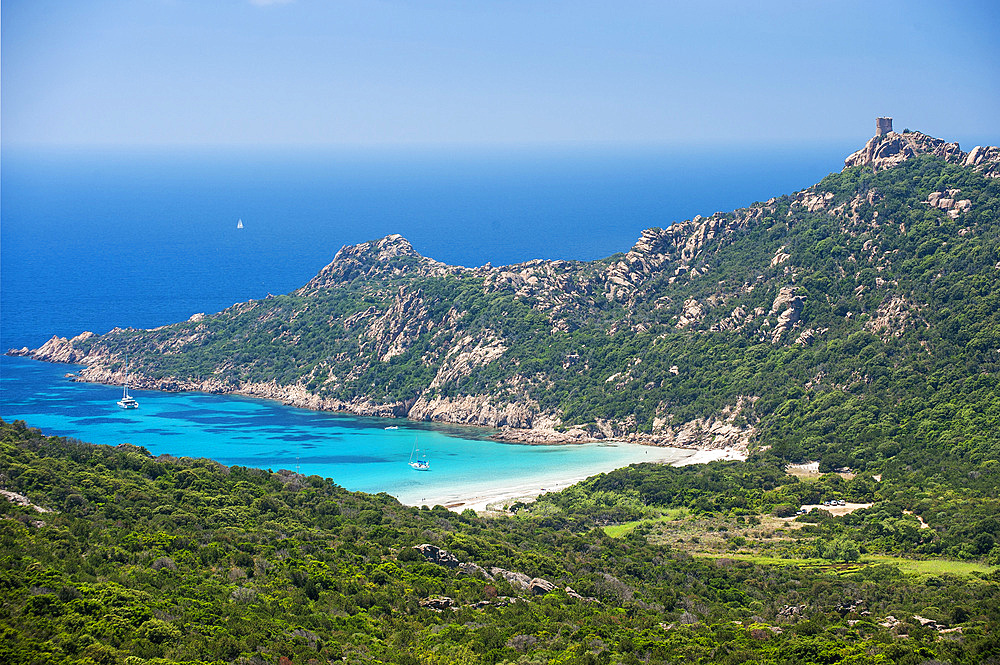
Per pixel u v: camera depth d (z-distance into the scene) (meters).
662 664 105.88
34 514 125.69
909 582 136.12
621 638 112.94
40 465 144.75
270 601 114.69
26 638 96.38
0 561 109.44
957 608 119.19
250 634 104.69
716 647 111.38
